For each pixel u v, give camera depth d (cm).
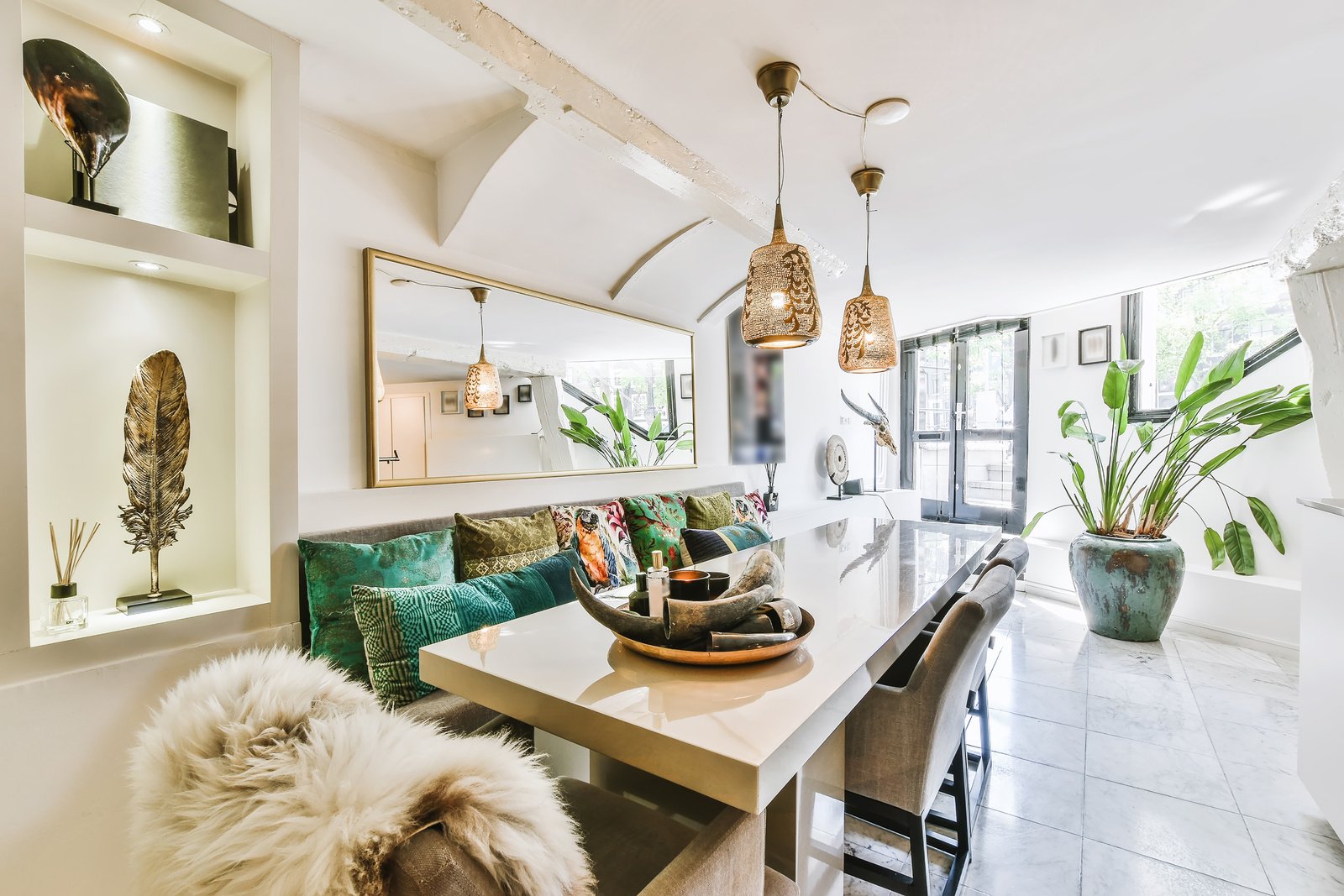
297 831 44
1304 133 201
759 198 251
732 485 399
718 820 76
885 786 133
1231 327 377
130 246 134
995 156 217
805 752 80
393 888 42
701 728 78
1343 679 162
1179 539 391
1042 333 475
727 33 152
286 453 164
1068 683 298
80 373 146
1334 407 237
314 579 161
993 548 245
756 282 172
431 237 229
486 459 247
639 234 285
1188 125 197
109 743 129
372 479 206
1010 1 141
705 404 388
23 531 118
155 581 151
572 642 116
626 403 324
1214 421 368
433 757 51
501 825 46
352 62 175
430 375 227
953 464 552
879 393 611
